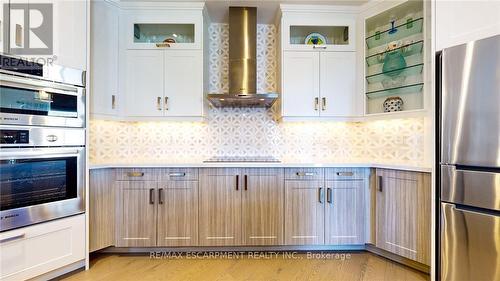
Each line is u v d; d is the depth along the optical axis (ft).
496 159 5.09
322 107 8.86
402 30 8.21
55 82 6.28
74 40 6.66
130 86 8.71
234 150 9.89
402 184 7.00
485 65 5.23
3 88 5.50
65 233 6.51
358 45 8.84
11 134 5.61
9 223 5.59
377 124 9.29
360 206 7.92
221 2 8.70
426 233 6.47
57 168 6.39
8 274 5.60
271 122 9.93
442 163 5.93
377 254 7.84
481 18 5.74
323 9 8.78
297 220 7.84
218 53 10.01
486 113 5.22
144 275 6.66
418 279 6.49
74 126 6.66
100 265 7.16
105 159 9.16
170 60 8.76
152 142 9.69
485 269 5.30
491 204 5.19
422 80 7.53
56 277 6.50
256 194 7.82
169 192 7.76
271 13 9.36
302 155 9.87
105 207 7.51
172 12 8.71
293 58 8.87
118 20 8.62
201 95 8.80
